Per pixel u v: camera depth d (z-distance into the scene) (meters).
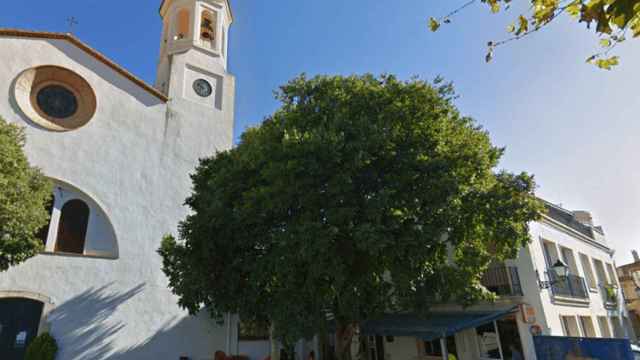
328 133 10.52
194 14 25.53
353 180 10.75
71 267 15.88
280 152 10.84
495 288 15.49
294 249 10.62
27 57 17.20
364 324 15.83
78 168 17.14
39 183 12.20
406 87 12.13
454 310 15.93
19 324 14.60
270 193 10.82
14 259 11.01
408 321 15.33
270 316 12.25
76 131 17.58
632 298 30.30
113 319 16.20
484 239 12.20
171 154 20.38
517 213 11.03
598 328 18.33
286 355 19.66
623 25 2.87
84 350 15.20
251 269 12.30
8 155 10.77
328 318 13.27
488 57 3.88
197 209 14.62
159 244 18.39
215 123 22.86
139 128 19.66
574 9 3.35
